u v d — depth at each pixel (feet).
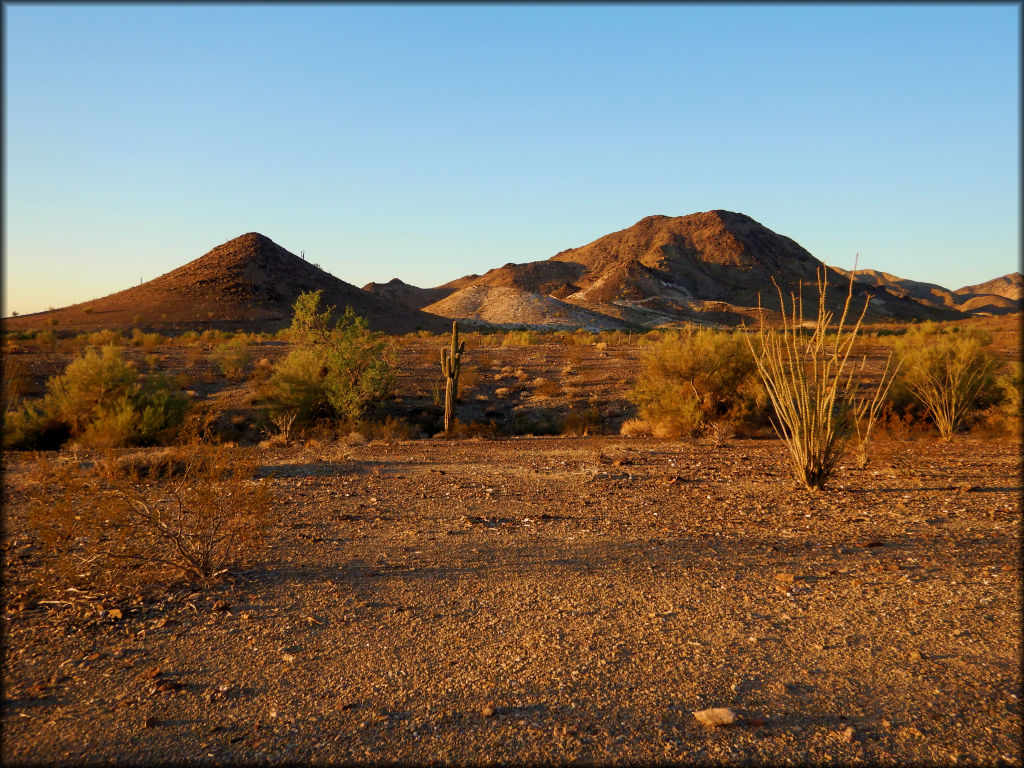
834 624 16.47
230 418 74.23
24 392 84.48
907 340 102.83
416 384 92.99
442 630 16.22
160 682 13.58
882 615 16.99
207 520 21.26
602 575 20.21
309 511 29.37
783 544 23.45
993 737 11.54
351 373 72.95
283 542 24.14
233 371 101.30
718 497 31.96
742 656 14.74
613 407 80.74
